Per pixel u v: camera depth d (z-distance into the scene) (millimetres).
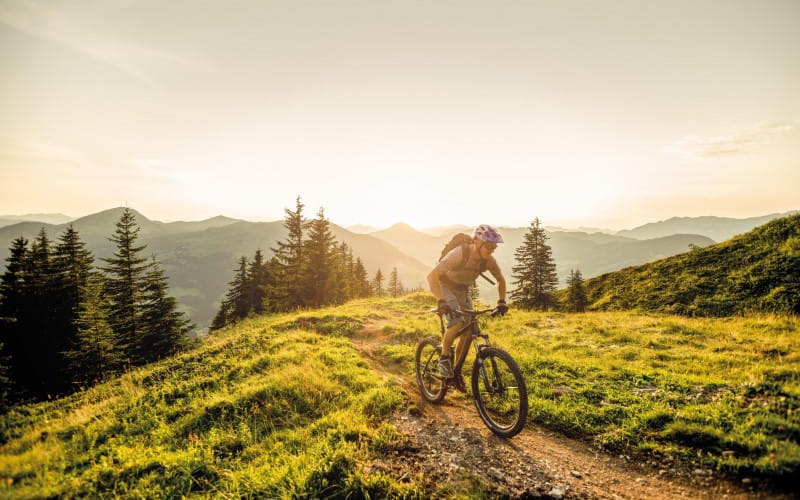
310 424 4926
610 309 23594
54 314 28859
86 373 24109
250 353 9047
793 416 3975
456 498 3279
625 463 3863
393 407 5312
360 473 3643
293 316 13984
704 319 13211
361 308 15305
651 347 8891
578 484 3523
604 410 4926
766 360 7090
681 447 3879
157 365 9734
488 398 5402
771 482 3115
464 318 4766
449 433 4547
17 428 6395
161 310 33062
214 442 4758
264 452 4387
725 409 4422
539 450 4172
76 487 3807
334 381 6477
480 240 4621
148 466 4184
